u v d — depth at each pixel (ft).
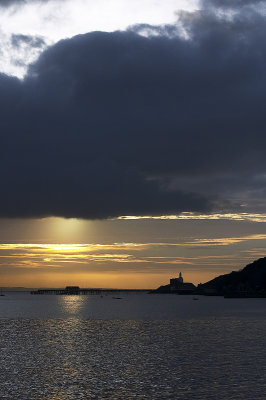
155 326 456.86
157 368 221.46
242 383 186.91
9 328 442.91
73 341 333.21
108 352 276.82
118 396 169.99
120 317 600.39
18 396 170.91
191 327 440.86
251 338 339.57
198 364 230.07
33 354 269.64
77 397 169.17
